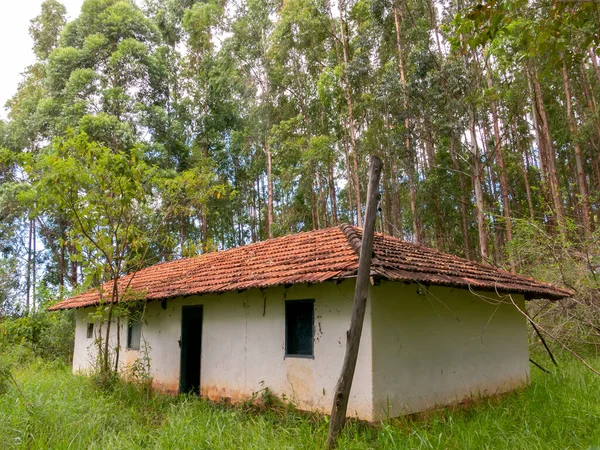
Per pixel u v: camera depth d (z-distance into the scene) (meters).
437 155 22.02
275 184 30.50
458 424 6.25
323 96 22.02
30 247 29.28
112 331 12.24
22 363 13.73
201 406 8.10
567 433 5.93
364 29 21.50
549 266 11.40
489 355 8.67
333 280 6.37
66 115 21.95
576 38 11.36
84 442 5.73
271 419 7.02
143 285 12.05
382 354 6.56
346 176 26.80
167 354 10.09
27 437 5.75
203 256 13.54
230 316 8.78
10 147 25.23
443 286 7.57
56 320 15.91
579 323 10.73
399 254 7.91
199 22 27.67
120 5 25.66
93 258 9.56
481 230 17.12
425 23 19.67
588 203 16.11
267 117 26.05
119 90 23.08
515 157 24.50
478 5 6.32
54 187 8.59
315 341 7.16
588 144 23.64
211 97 29.33
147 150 22.84
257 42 25.84
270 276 7.78
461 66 17.14
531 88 19.23
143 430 6.65
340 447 5.29
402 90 18.34
